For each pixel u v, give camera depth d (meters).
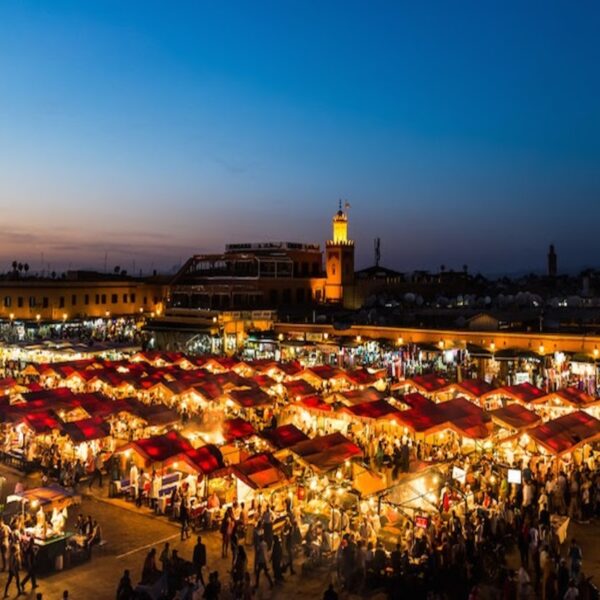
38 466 31.22
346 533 20.58
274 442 25.92
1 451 32.78
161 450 25.72
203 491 25.83
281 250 79.62
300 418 34.72
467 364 46.50
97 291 88.50
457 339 49.50
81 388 43.66
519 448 28.28
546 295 89.12
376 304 81.00
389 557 19.81
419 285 94.19
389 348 51.22
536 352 44.44
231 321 64.44
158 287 96.38
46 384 45.44
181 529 24.00
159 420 31.83
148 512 25.95
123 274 108.56
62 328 74.44
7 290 81.88
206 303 76.44
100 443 30.56
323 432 33.44
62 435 30.55
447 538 19.62
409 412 29.66
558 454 25.17
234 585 18.70
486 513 22.19
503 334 47.19
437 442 30.64
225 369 45.41
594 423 27.92
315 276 82.81
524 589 17.50
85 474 30.00
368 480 23.92
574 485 23.94
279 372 43.47
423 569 18.88
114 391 42.03
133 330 71.38
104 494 27.92
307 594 19.42
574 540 21.83
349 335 56.19
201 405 38.09
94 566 21.52
